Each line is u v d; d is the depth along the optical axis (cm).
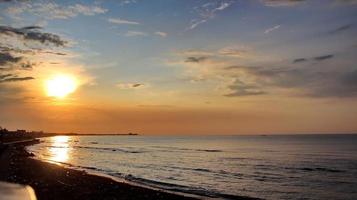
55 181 3691
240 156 9631
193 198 3119
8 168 4744
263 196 3819
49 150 12656
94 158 8944
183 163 7644
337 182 4847
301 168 6506
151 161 8094
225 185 4553
